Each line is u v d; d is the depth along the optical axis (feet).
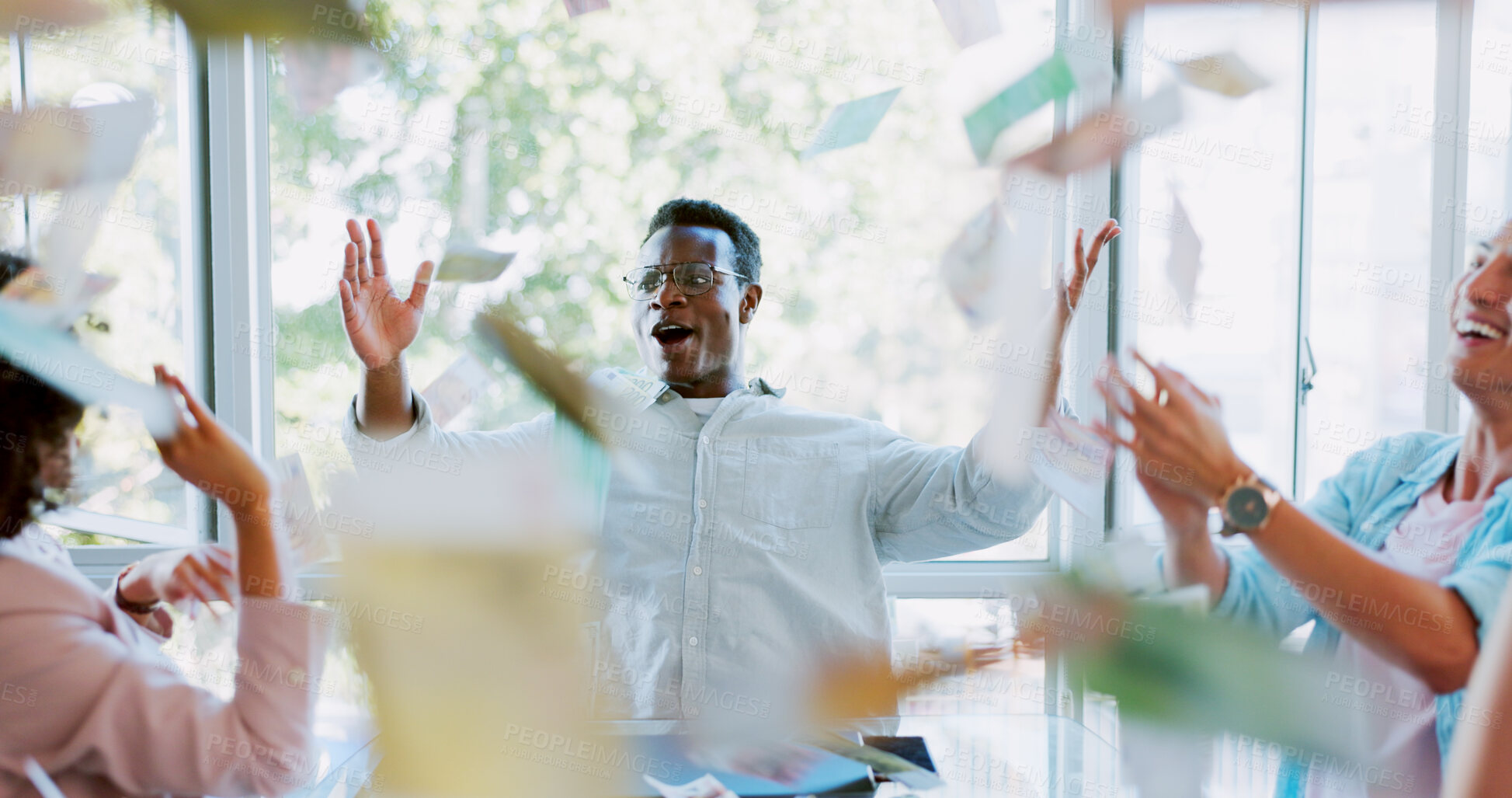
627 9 5.07
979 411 5.08
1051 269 3.57
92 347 2.10
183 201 4.85
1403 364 4.84
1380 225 4.86
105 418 4.06
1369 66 4.73
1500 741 1.38
